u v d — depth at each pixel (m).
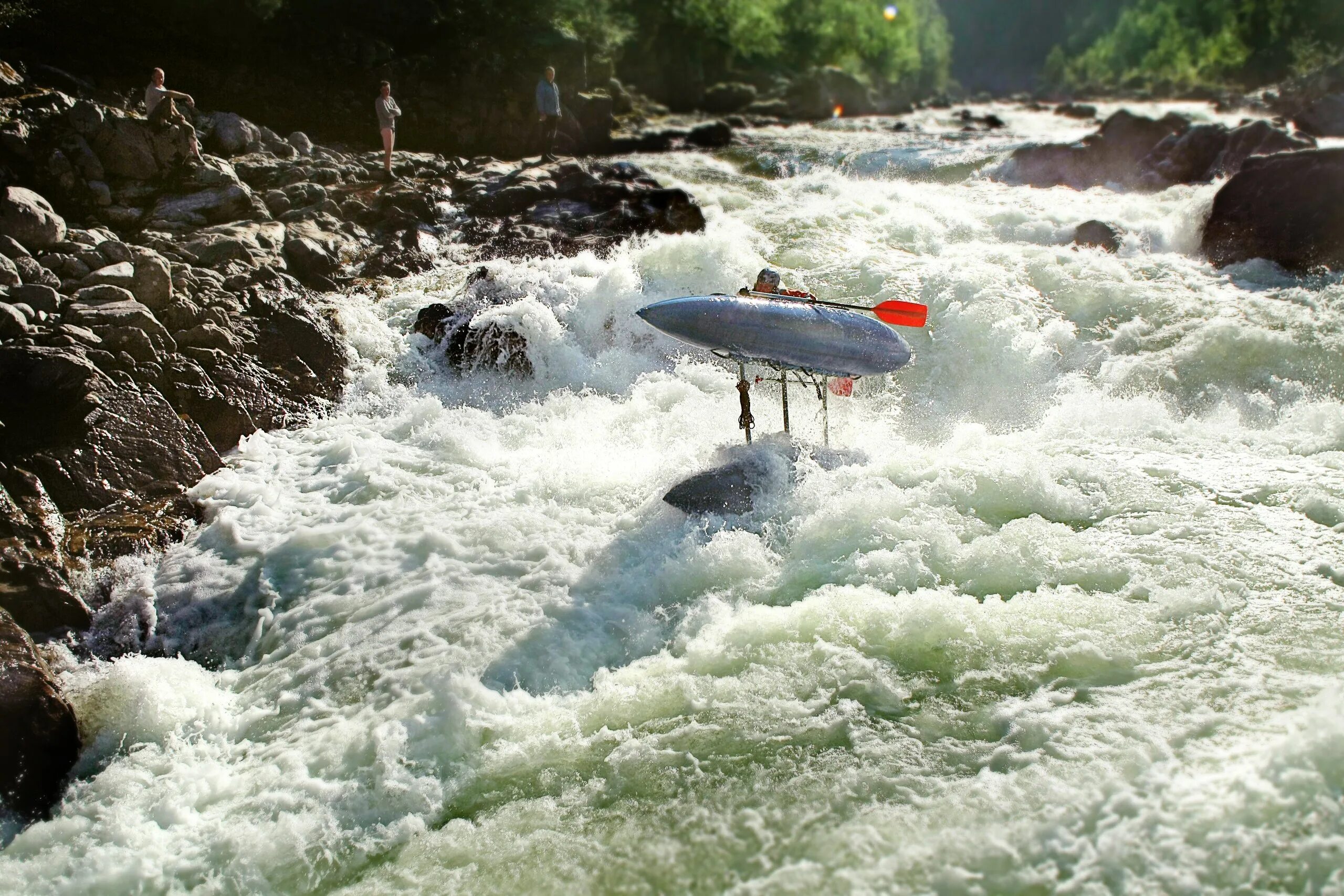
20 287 7.94
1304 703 4.11
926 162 17.50
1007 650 4.65
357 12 19.55
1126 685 4.35
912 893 3.41
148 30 16.73
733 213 12.80
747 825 3.79
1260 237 10.03
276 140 14.30
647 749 4.27
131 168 11.09
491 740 4.45
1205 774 3.75
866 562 5.38
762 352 6.23
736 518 6.04
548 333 8.57
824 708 4.39
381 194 12.81
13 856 3.97
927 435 7.69
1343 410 7.03
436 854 3.87
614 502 6.32
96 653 5.40
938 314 8.91
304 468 7.07
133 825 4.10
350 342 8.92
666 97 29.92
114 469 6.70
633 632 5.16
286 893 3.78
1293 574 5.14
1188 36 55.78
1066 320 8.90
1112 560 5.32
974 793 3.81
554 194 13.45
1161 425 7.16
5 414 6.74
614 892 3.57
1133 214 12.30
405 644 5.11
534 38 20.98
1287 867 3.35
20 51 14.80
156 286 8.41
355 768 4.32
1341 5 45.53
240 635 5.46
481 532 6.04
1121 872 3.41
